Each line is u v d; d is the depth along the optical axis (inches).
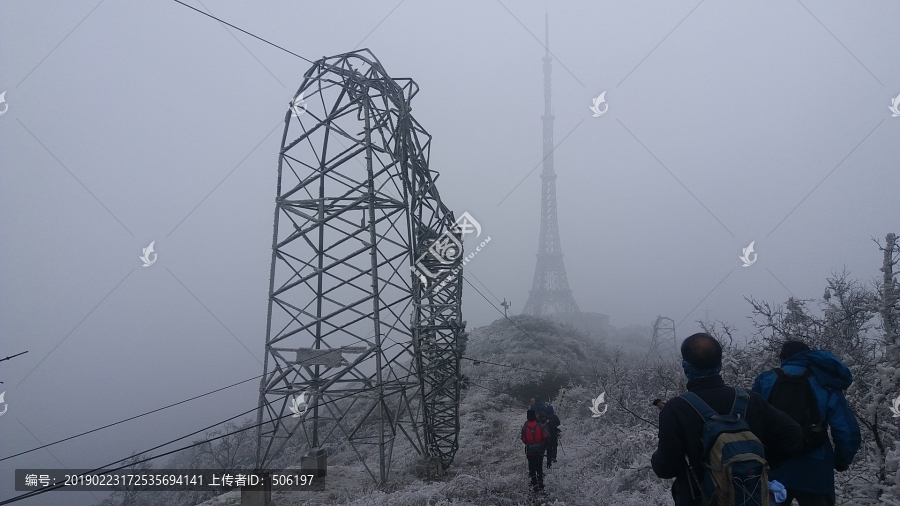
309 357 525.3
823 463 154.3
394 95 587.5
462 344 649.0
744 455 115.0
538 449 407.2
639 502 282.8
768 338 385.7
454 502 380.8
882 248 319.0
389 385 547.2
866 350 344.5
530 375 1318.9
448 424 651.5
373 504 405.7
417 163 613.6
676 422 128.6
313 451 530.3
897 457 195.9
